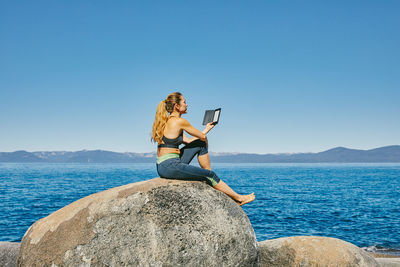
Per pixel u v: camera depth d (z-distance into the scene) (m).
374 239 15.02
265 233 16.17
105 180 73.88
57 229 4.25
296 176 103.88
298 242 5.84
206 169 4.88
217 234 4.32
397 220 20.27
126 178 85.31
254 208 25.80
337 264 5.41
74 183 60.75
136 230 4.14
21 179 73.12
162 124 4.76
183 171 4.65
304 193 41.50
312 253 5.60
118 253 4.03
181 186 4.59
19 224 18.34
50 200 31.30
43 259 4.08
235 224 4.53
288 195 38.56
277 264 5.75
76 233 4.14
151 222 4.21
